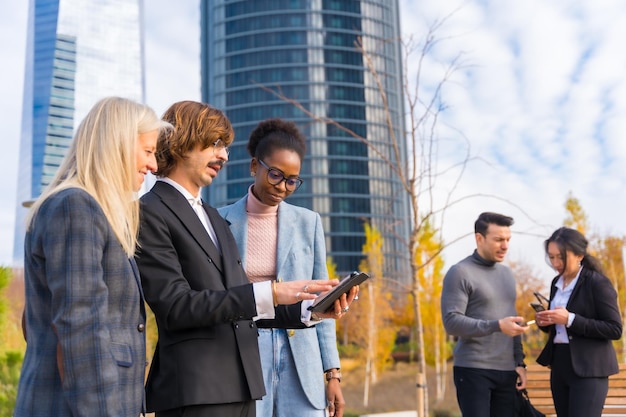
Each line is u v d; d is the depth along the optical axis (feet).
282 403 9.39
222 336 6.54
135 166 6.07
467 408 12.96
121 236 5.73
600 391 12.78
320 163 240.12
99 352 5.08
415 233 22.04
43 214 5.44
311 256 10.23
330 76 248.73
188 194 7.09
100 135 5.92
